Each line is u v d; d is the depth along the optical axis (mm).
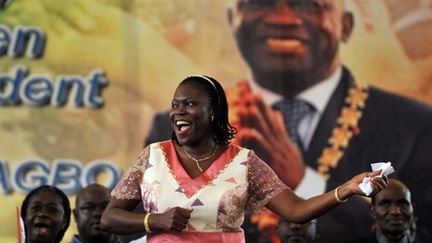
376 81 11367
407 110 11359
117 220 5285
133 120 11055
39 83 10961
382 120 11328
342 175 11234
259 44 11258
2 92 10906
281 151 11211
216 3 11242
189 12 11211
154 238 5254
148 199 5285
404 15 11414
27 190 10836
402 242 8688
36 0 11047
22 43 10977
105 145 11008
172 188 5254
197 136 5309
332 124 11281
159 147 5414
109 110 11031
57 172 10914
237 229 5289
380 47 11391
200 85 5363
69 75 11016
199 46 11203
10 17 10992
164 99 11125
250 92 11242
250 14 11258
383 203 8656
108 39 11102
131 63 11102
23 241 6848
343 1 11375
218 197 5230
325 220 11070
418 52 11391
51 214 7676
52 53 11016
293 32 11281
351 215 11070
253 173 5375
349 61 11359
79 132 10977
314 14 11320
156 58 11141
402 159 11328
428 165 11312
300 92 11273
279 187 5375
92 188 8688
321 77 11297
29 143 10898
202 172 5324
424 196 11289
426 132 11328
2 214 10781
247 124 11211
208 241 5191
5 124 10883
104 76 11055
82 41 11062
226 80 11242
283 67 11250
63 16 11062
